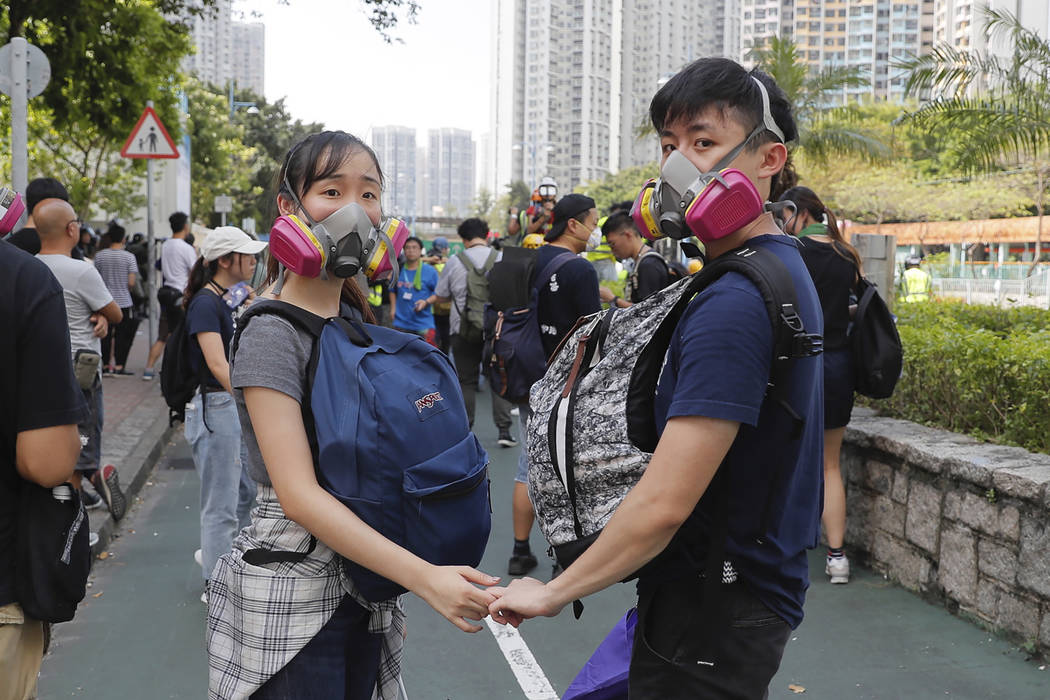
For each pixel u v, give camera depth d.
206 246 4.43
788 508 1.84
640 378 1.83
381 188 2.12
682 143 1.87
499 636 4.41
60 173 28.75
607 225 6.09
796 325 1.71
